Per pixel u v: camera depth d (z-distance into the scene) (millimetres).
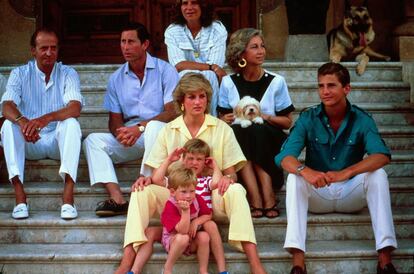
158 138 12211
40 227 12453
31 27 21109
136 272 11086
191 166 11617
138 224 11203
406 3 19891
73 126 12797
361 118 12086
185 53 15023
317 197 12227
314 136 12227
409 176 14406
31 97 13898
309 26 19719
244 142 12625
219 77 14359
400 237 12578
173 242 10906
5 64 21031
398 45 19641
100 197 13320
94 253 11648
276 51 21453
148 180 11523
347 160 12164
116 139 13391
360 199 12156
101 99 16781
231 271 11500
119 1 21734
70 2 21734
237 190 11289
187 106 11930
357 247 11883
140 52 13672
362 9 19297
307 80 17688
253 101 12758
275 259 11586
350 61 19797
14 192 13258
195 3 14656
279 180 13031
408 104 16328
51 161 14078
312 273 11641
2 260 11625
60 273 11656
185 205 10805
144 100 13961
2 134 12805
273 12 21375
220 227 12250
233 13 21828
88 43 21781
